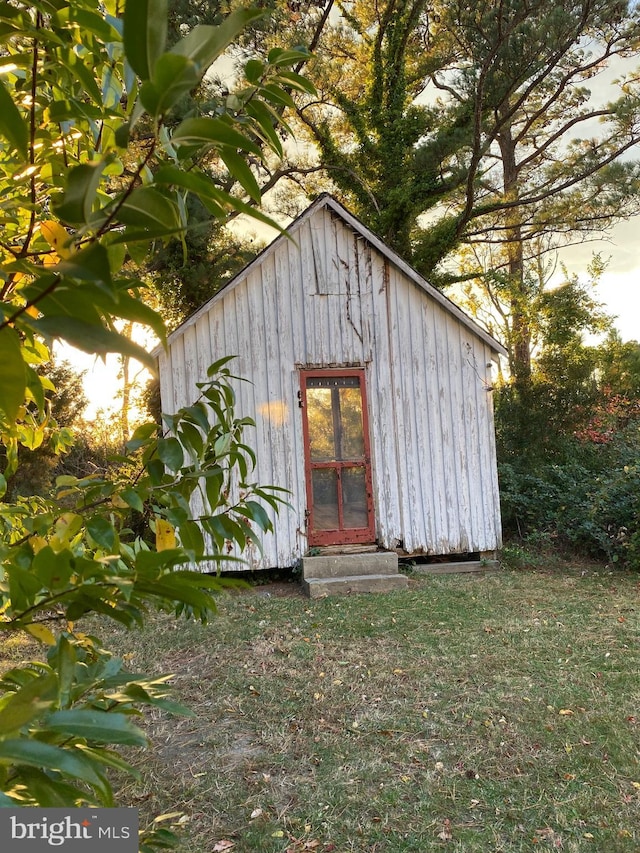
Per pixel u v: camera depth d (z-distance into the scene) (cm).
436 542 891
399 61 1508
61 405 961
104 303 60
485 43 1233
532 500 1017
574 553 949
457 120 1423
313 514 858
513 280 1521
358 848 287
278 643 577
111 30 92
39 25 96
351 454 877
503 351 913
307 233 883
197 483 135
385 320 897
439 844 288
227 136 61
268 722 418
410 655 534
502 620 627
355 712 428
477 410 916
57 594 79
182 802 328
